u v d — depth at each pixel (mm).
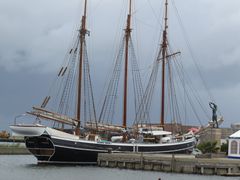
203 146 128625
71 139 86875
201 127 115312
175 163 78625
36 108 90188
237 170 74750
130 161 84125
